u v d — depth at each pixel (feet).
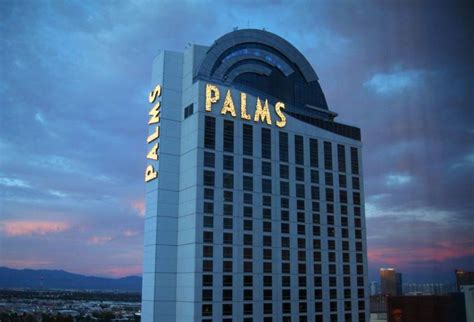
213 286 277.23
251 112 317.63
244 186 302.45
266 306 293.23
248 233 296.92
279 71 353.72
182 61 324.39
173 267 290.56
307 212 327.26
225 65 326.03
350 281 336.49
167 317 282.56
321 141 347.77
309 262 319.27
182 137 308.60
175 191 301.22
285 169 323.57
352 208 352.08
